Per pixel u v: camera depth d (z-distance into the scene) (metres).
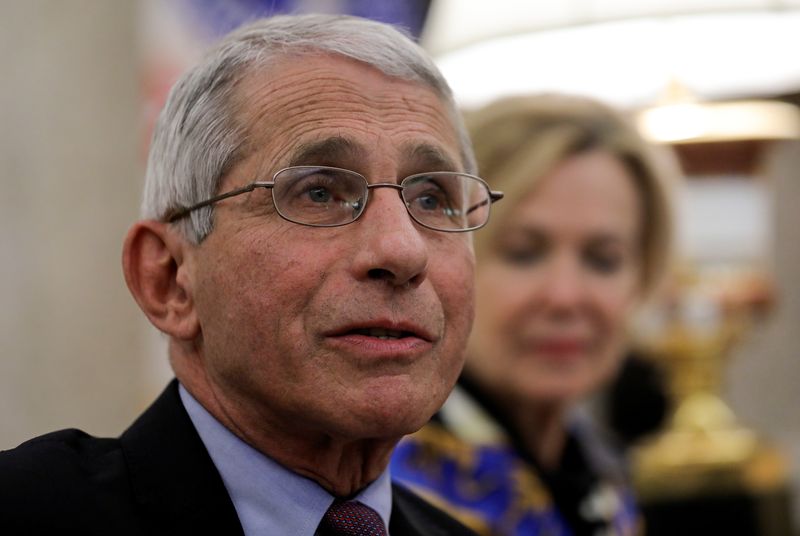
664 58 6.05
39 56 6.14
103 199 6.19
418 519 3.96
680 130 6.59
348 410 3.08
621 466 6.48
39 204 6.12
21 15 6.13
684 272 7.36
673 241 5.93
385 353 3.11
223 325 3.20
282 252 3.11
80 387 6.15
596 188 5.50
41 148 6.13
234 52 3.36
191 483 3.21
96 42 6.16
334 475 3.37
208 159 3.25
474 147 5.41
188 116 3.34
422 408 3.19
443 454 5.21
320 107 3.23
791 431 11.30
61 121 6.15
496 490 5.20
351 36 3.38
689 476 7.58
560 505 5.50
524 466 5.36
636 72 6.20
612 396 7.97
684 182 6.84
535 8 5.76
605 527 5.69
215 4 5.93
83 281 6.18
